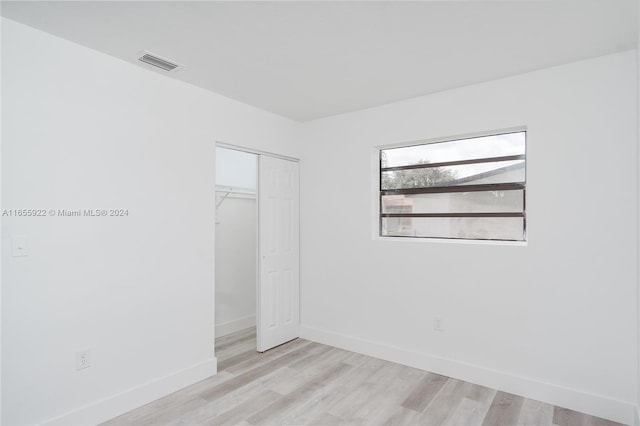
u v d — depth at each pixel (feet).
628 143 7.47
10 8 5.97
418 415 7.70
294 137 12.75
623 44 7.23
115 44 7.27
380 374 9.73
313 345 12.07
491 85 9.11
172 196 8.90
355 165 11.58
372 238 11.18
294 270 12.78
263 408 7.97
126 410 7.79
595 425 7.30
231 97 10.32
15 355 6.40
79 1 5.79
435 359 9.82
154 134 8.55
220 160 13.25
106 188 7.67
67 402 6.99
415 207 10.82
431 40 7.08
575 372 7.96
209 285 9.71
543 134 8.39
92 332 7.39
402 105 10.59
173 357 8.82
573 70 8.06
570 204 8.06
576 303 7.97
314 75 8.79
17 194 6.46
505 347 8.82
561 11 6.07
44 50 6.80
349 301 11.65
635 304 7.39
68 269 7.08
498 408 7.98
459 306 9.52
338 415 7.70
